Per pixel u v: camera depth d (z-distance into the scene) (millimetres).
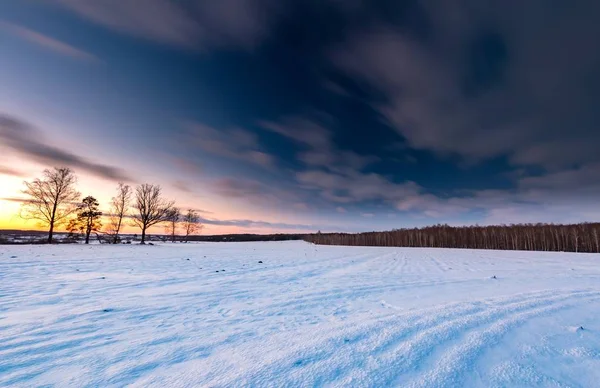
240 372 2287
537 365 2455
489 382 2148
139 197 42188
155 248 28844
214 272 10289
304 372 2266
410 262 16000
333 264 14516
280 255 21641
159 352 2807
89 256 16031
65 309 4688
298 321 4102
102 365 2494
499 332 3240
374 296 6133
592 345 2912
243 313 4605
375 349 2734
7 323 3834
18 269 9648
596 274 9977
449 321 3656
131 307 4902
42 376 2285
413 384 2088
